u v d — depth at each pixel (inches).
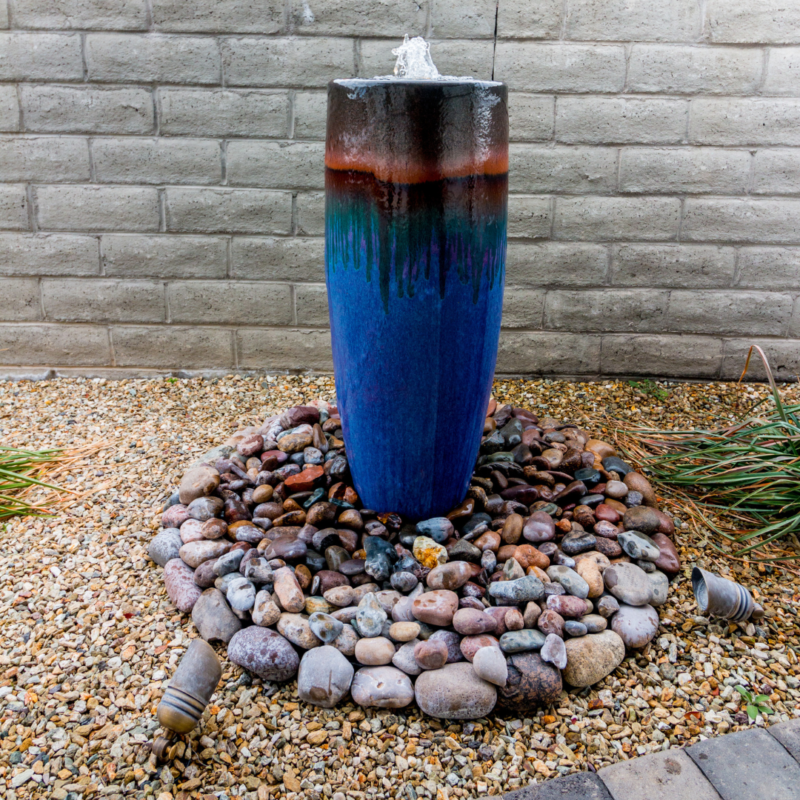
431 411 79.4
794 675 72.6
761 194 127.3
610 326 135.6
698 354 137.1
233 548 83.9
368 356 77.7
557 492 92.5
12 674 70.9
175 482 104.2
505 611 72.1
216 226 129.0
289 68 120.6
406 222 70.6
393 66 121.0
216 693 70.0
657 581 81.1
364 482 88.0
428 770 63.1
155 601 81.2
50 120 123.0
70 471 107.1
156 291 133.0
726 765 62.0
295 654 71.0
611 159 125.6
